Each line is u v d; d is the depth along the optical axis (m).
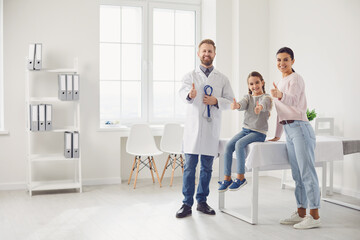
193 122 3.96
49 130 5.00
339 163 5.04
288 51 3.71
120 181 5.70
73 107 5.55
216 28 6.13
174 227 3.70
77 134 5.10
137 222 3.85
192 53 6.49
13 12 5.27
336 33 5.01
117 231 3.58
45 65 5.41
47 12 5.40
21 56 5.32
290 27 5.77
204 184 4.14
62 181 5.41
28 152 5.04
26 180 5.34
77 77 5.07
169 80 6.36
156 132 5.91
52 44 5.43
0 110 5.47
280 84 3.77
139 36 6.18
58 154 5.38
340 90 4.96
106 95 6.05
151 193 5.09
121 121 6.11
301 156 3.60
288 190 5.24
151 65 6.23
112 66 6.07
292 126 3.64
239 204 4.52
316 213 3.70
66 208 4.36
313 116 4.87
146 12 6.18
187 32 6.46
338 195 4.93
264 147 3.69
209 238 3.40
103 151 5.64
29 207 4.40
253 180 3.75
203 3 6.42
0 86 5.46
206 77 3.98
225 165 3.90
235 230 3.62
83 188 5.38
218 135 4.02
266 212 4.20
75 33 5.50
